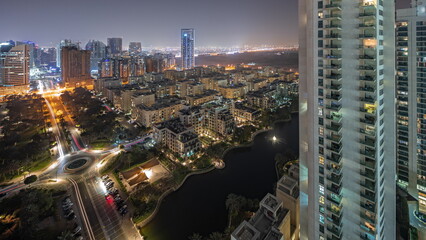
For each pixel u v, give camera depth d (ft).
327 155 234.17
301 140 262.67
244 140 638.12
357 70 212.64
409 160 388.78
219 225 371.35
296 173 358.64
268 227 279.69
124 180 471.62
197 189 456.45
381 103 222.28
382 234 244.63
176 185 452.35
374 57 205.05
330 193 236.22
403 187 401.90
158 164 532.73
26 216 338.54
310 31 228.84
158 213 393.29
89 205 405.18
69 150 617.62
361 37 206.18
